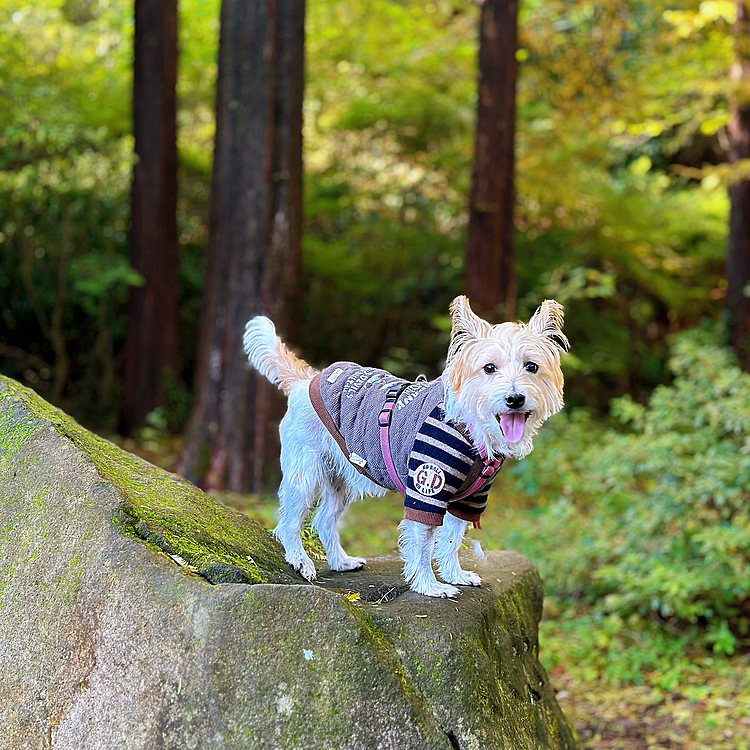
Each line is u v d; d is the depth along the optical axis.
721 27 12.27
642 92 12.23
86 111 11.38
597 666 5.75
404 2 13.23
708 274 15.63
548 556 6.70
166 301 11.13
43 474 2.88
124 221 12.38
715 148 16.34
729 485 6.02
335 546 3.40
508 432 2.72
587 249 13.97
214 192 8.87
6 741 2.66
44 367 12.25
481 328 2.84
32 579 2.74
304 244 13.16
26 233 11.69
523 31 11.66
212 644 2.47
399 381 3.11
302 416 3.16
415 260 14.05
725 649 5.71
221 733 2.43
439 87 13.87
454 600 3.03
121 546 2.66
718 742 4.73
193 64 13.04
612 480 6.52
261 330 3.36
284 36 8.17
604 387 14.56
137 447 10.31
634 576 5.88
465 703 2.69
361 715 2.48
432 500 2.85
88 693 2.58
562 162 12.84
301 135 8.39
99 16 13.85
